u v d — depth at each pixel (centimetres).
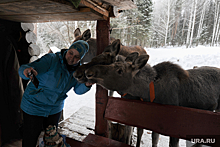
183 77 164
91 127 290
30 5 135
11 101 245
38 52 283
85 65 141
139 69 155
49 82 149
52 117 171
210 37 2164
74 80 174
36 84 116
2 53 229
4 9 154
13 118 252
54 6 136
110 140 189
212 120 131
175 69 164
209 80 179
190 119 139
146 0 1961
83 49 152
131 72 151
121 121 170
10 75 237
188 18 2630
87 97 541
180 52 1228
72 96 556
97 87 194
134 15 1902
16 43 255
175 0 2600
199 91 169
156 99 163
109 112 180
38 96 149
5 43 229
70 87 177
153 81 158
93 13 155
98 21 187
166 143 248
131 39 2036
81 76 138
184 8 2673
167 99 161
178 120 143
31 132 155
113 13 176
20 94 254
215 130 128
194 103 172
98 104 197
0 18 215
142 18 1928
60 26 1039
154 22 2642
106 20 182
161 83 158
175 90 161
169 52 1289
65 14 169
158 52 1364
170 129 145
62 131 278
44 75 146
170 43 2420
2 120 241
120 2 161
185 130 139
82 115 344
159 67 167
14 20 231
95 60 146
